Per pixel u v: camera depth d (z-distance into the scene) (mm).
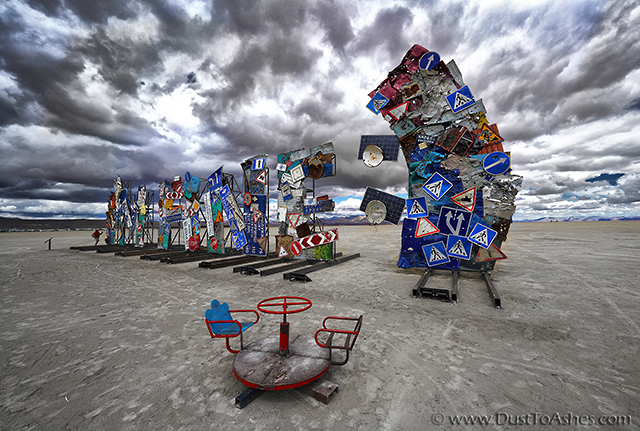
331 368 3146
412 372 3059
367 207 9203
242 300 6027
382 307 5465
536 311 5152
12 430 2199
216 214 13039
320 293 6535
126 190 17656
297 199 10984
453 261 7988
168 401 2572
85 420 2324
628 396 2623
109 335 4160
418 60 8078
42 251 16734
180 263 11625
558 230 40375
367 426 2217
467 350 3600
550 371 3078
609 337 3990
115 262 11891
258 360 2918
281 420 2301
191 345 3797
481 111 7539
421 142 8281
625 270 8938
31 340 3994
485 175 7543
